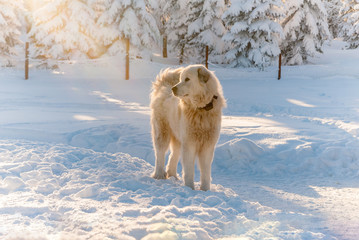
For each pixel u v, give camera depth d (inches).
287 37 1115.3
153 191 179.5
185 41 1244.5
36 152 248.7
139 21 1112.8
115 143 346.6
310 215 164.1
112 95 710.5
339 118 482.0
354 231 144.5
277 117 501.7
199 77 187.5
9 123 398.6
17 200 144.1
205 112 194.1
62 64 1019.3
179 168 307.4
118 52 1093.1
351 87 781.3
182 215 139.6
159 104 227.9
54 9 1024.2
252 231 132.0
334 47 1704.0
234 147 325.7
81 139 352.2
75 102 608.1
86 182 186.9
